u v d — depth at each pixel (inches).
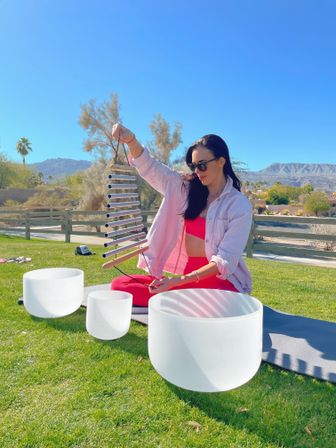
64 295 110.6
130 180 103.8
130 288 110.2
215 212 93.8
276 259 343.9
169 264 112.7
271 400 68.2
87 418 62.2
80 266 211.5
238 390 71.5
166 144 741.9
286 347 89.2
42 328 104.3
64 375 76.8
